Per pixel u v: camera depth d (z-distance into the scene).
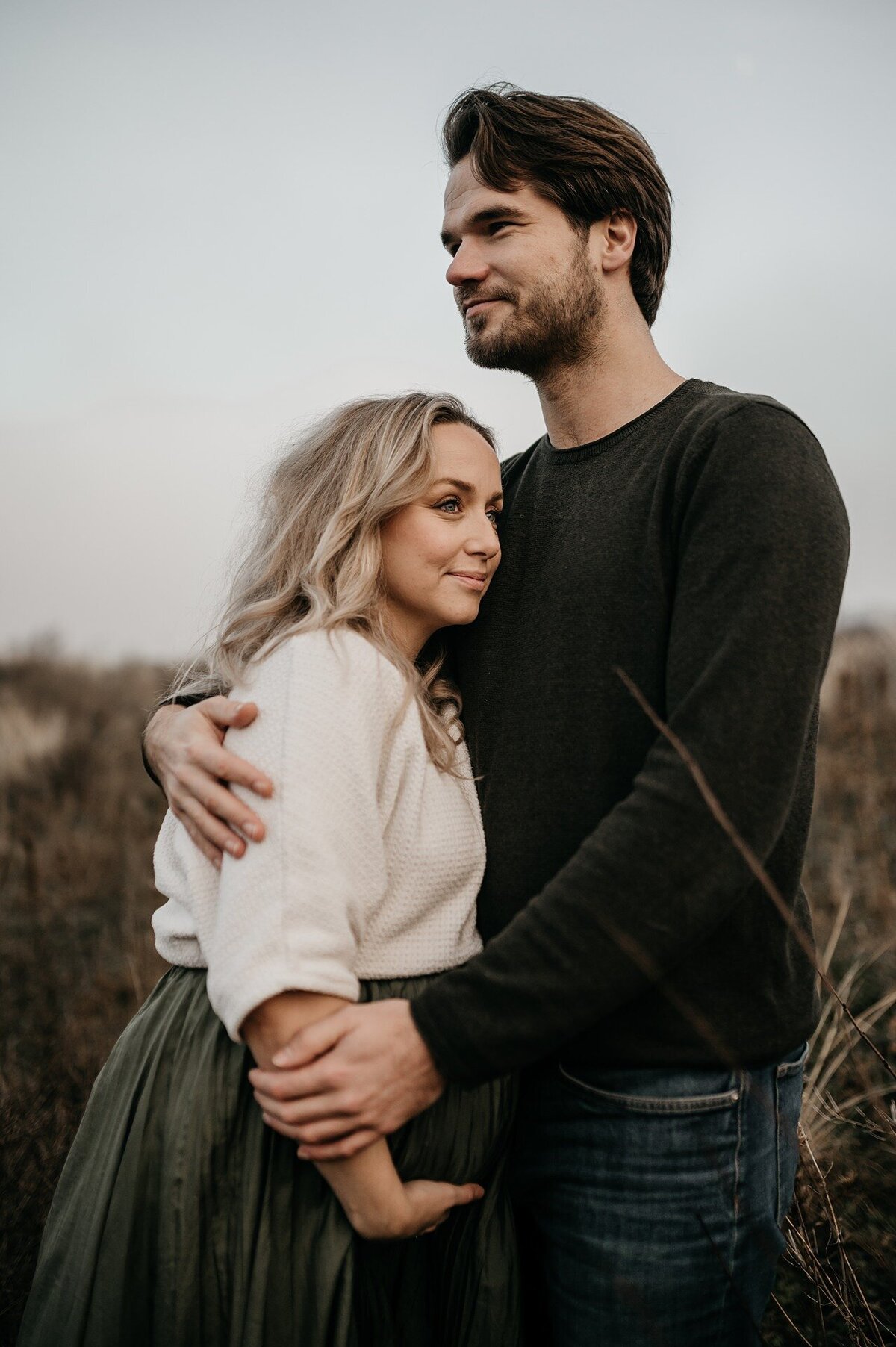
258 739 1.27
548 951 1.14
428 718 1.42
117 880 4.51
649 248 1.63
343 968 1.17
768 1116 1.39
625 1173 1.33
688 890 1.13
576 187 1.53
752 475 1.26
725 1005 1.33
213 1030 1.32
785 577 1.19
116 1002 3.21
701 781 1.08
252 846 1.21
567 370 1.61
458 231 1.62
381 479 1.46
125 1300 1.26
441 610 1.49
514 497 1.71
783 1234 1.62
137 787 5.78
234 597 1.62
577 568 1.47
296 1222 1.28
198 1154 1.27
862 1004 2.71
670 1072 1.32
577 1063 1.38
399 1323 1.40
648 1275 1.32
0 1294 1.91
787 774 1.17
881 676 5.66
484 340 1.60
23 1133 2.28
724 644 1.19
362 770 1.26
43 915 3.95
